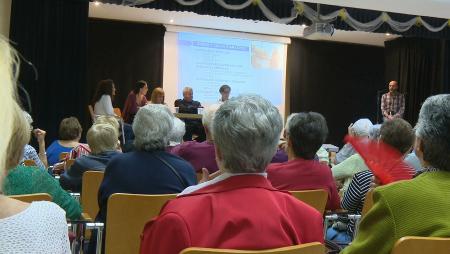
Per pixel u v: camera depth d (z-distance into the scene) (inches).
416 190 51.0
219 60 382.3
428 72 387.9
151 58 373.7
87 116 309.6
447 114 51.8
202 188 46.1
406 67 398.9
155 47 373.7
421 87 390.3
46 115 289.1
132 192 77.9
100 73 368.5
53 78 291.3
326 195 82.8
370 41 421.1
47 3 288.8
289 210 46.4
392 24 315.6
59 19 293.3
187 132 294.2
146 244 43.9
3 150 28.4
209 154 109.0
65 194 72.6
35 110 285.4
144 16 357.4
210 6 284.0
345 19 305.9
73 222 73.4
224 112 46.1
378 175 84.7
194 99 377.4
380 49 432.8
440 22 325.7
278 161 107.0
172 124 82.8
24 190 67.2
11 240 32.6
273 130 45.7
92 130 107.0
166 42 374.0
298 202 47.7
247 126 44.6
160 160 79.9
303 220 46.6
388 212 50.9
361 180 90.2
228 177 45.8
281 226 43.7
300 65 410.0
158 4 274.4
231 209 43.1
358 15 308.3
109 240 75.2
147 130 80.5
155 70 374.0
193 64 377.7
